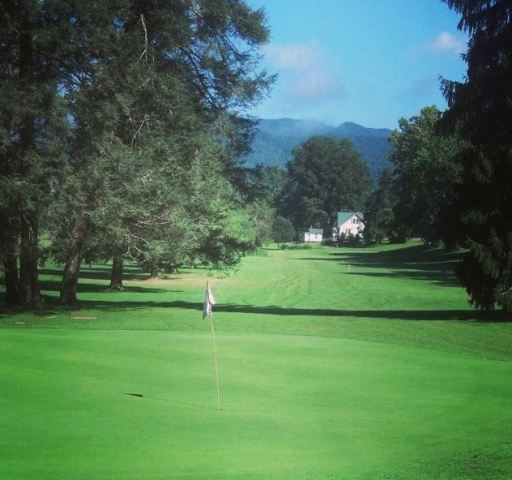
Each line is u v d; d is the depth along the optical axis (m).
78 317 28.77
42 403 9.73
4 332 18.66
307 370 13.84
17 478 6.36
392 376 13.31
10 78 27.36
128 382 11.79
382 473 6.86
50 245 33.97
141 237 30.52
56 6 26.52
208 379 12.45
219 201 35.19
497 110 27.70
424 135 98.94
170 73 31.14
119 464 6.96
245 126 35.41
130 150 28.53
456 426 9.31
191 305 37.94
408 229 123.62
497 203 26.62
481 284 27.77
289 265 94.19
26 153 26.27
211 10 31.44
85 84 28.67
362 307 38.94
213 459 7.33
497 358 17.41
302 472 6.89
